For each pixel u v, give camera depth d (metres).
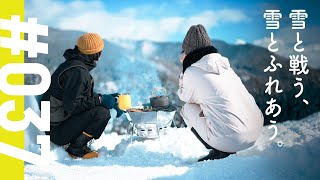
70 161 3.34
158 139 3.86
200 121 3.19
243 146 3.07
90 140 3.75
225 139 3.02
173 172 2.89
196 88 3.13
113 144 4.11
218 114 3.03
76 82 3.41
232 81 3.12
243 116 3.03
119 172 2.95
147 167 3.07
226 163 2.95
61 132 3.49
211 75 3.09
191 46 3.21
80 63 3.47
